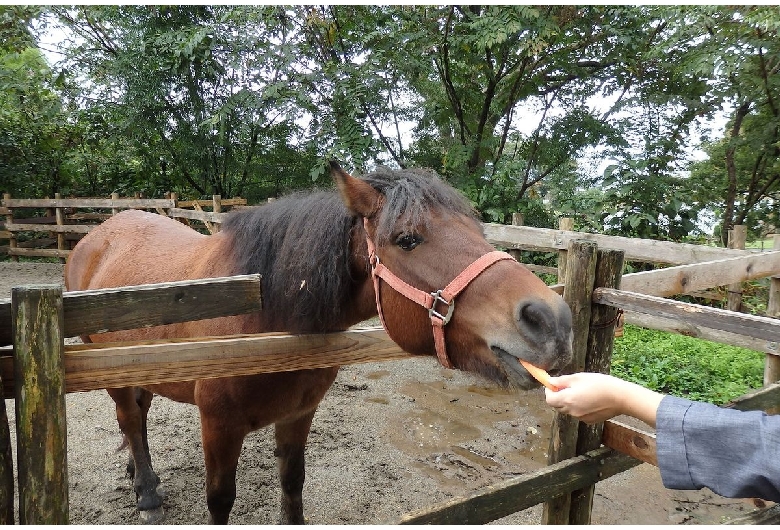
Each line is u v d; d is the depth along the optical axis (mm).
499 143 9211
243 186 12406
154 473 2992
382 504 3023
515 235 5320
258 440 3775
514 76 9055
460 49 8484
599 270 2027
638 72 8430
